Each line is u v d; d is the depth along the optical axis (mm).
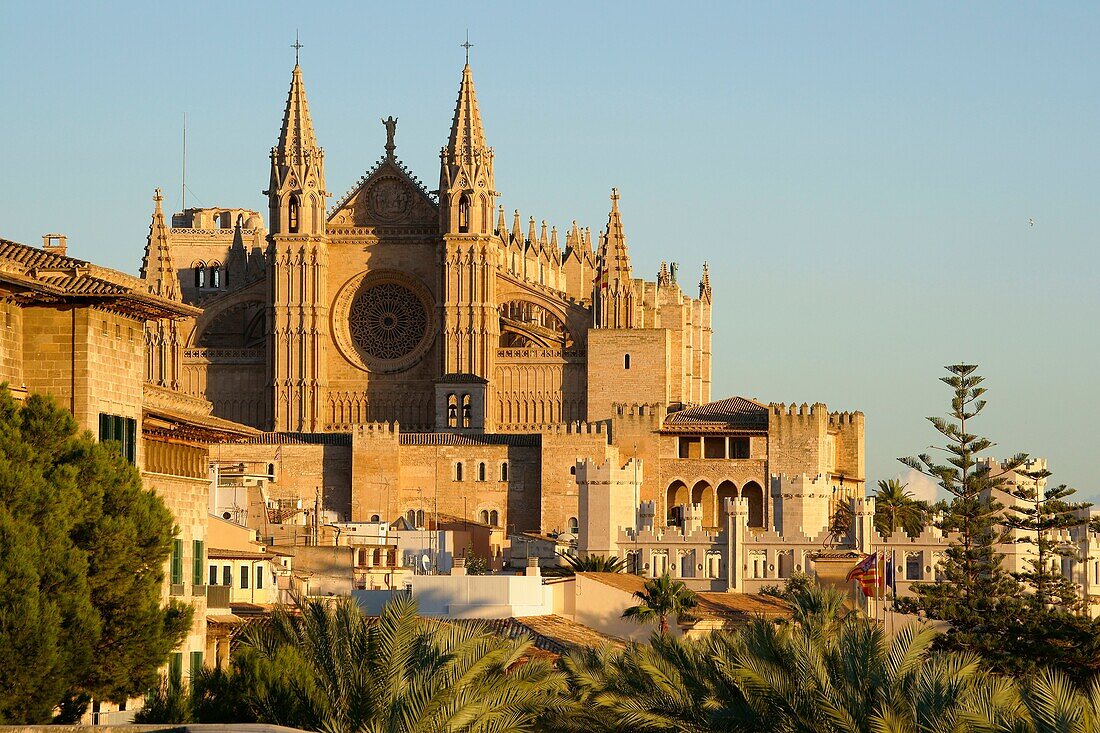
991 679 90250
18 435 87500
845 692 85875
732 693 87938
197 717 88750
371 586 171250
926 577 191000
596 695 95938
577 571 172875
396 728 85875
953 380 179125
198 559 110688
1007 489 178875
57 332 96250
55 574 84688
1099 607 185625
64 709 85625
